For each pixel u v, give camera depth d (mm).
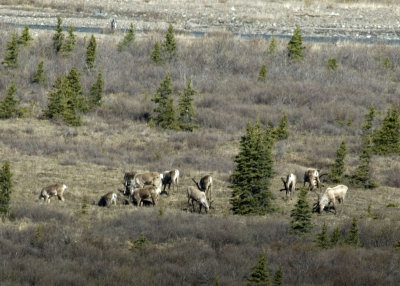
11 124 131875
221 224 78500
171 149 121750
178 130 136500
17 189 91250
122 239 72500
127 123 138750
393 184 106625
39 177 98188
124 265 63250
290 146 126938
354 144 128500
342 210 90750
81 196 90625
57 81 139875
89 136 127500
